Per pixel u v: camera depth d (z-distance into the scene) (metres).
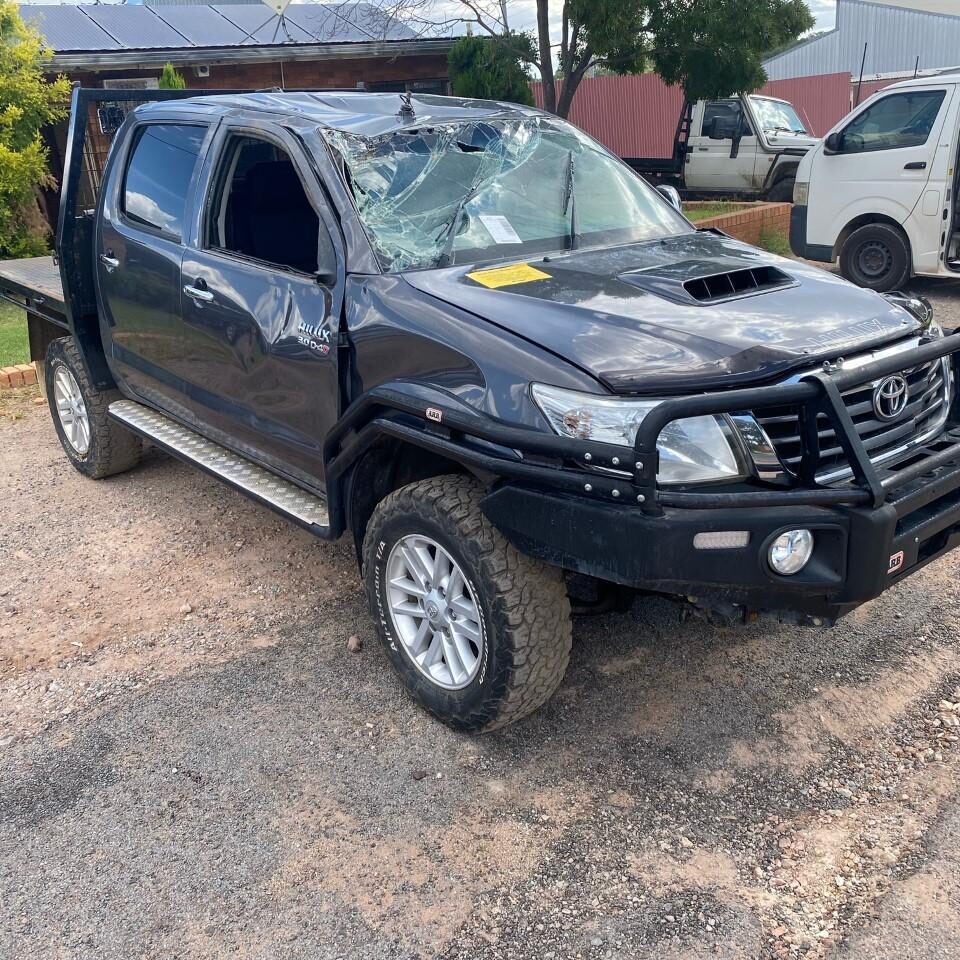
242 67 15.16
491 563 2.95
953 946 2.41
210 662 3.82
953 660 3.61
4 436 6.69
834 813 2.89
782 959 2.40
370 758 3.22
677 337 2.89
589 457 2.63
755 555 2.63
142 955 2.49
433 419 3.01
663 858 2.75
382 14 13.22
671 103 20.61
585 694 3.51
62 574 4.60
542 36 11.92
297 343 3.64
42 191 13.64
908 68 36.66
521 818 2.92
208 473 4.40
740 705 3.42
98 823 2.96
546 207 4.01
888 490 2.71
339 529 3.62
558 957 2.44
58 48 13.34
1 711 3.55
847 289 3.45
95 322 5.32
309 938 2.52
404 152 3.86
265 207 4.37
